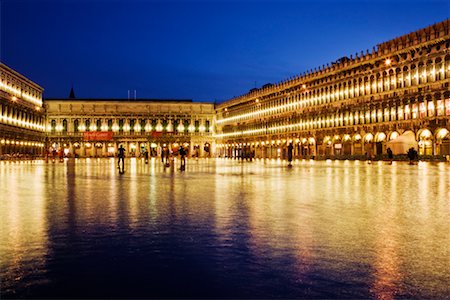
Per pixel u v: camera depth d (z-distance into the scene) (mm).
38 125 139750
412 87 76312
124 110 160000
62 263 6789
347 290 5578
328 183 23375
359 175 31703
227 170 41781
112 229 9617
